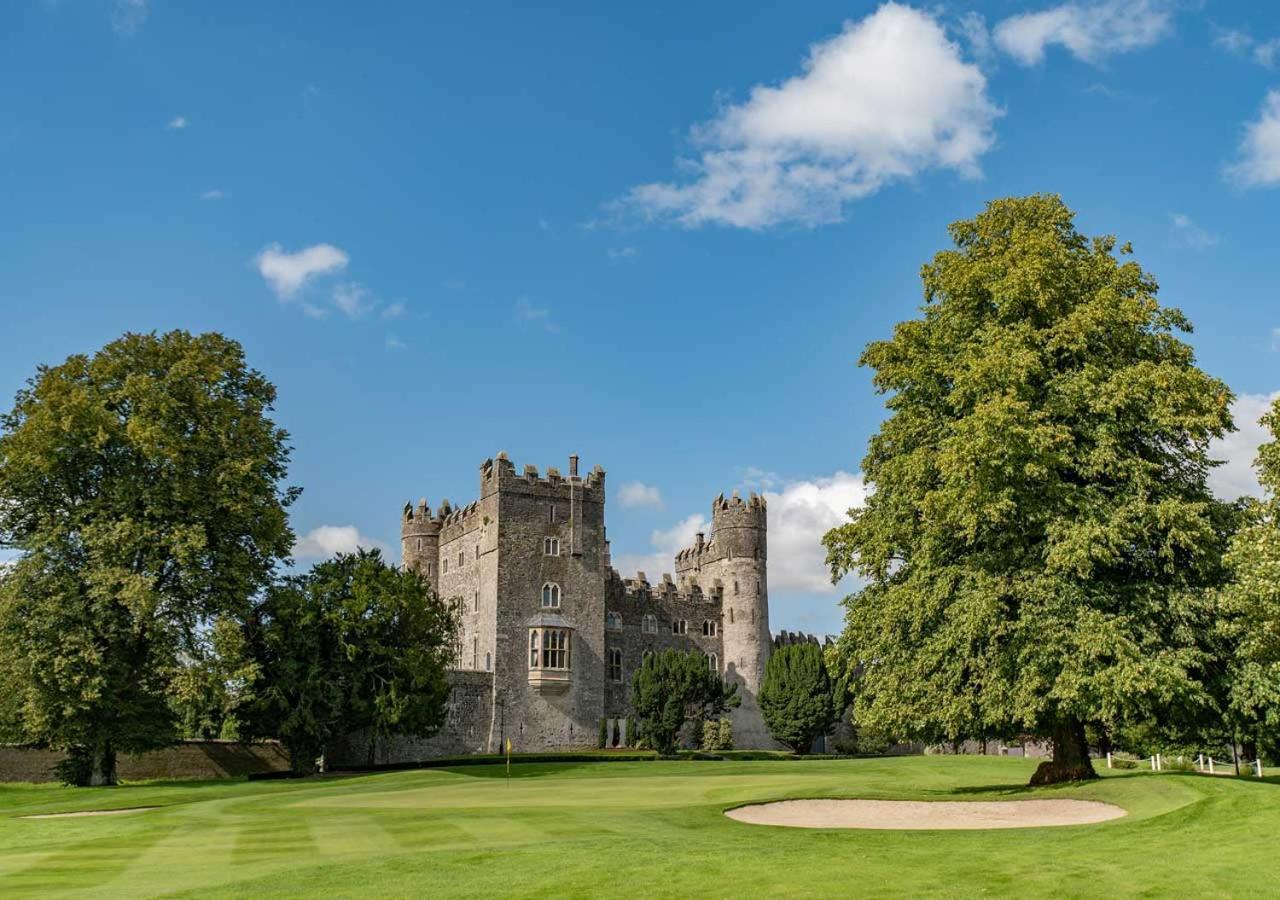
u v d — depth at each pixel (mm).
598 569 81750
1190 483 30094
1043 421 28938
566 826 22375
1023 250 31156
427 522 89750
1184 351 30453
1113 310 29328
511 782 40844
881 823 23891
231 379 48938
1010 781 39625
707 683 71688
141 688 46469
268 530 46750
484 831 21688
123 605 42844
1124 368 28938
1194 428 27875
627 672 86750
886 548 31922
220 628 43031
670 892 14609
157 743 44969
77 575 42156
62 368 44625
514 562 78500
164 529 43000
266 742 55656
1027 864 16250
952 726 29797
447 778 43781
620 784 38844
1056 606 27484
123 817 27750
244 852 19578
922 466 30328
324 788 38375
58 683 40938
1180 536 26750
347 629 53469
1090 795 26656
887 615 31312
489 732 74625
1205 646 28234
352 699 53406
